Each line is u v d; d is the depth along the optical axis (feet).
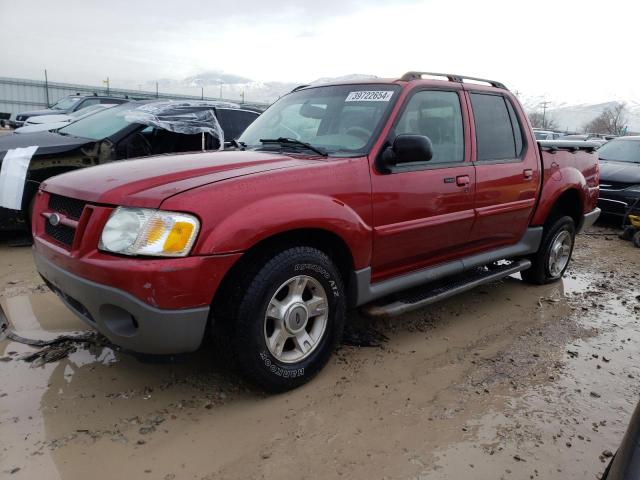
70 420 8.93
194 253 8.38
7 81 120.67
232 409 9.45
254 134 13.56
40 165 18.31
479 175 13.28
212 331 9.37
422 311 14.76
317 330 10.37
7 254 18.33
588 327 14.15
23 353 11.21
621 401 10.34
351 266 10.80
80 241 8.93
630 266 21.11
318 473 7.89
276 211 9.11
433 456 8.38
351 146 11.28
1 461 7.84
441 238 12.55
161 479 7.64
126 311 8.54
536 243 16.24
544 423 9.43
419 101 12.25
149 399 9.66
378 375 10.90
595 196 18.58
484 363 11.69
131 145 20.47
